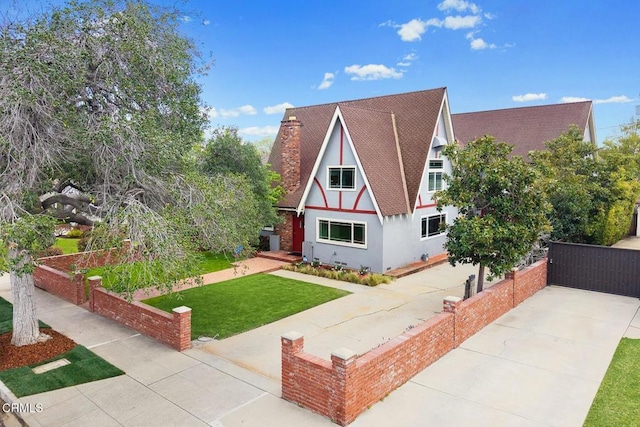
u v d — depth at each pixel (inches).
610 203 739.4
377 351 312.5
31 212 398.3
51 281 605.6
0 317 506.6
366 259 717.3
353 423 280.7
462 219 494.9
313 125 922.1
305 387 298.7
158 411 297.0
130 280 358.3
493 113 1328.7
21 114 339.3
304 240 810.2
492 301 477.1
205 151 737.0
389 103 881.5
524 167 480.7
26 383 337.7
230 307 534.3
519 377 346.0
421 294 598.2
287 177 831.7
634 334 442.0
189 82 458.0
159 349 403.9
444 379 342.0
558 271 642.8
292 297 578.6
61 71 351.9
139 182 388.2
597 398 313.7
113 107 395.5
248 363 375.9
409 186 758.5
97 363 372.5
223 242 420.8
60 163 390.3
